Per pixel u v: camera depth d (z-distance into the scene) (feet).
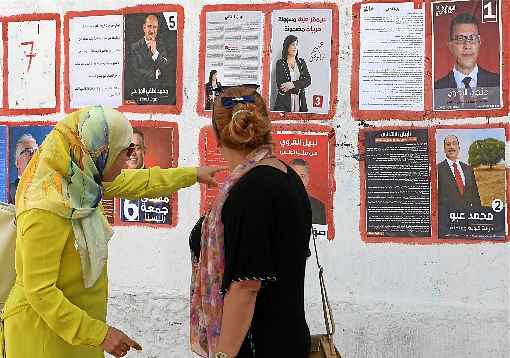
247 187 7.09
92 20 13.15
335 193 12.19
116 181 9.60
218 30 12.59
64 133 8.26
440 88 11.80
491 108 11.63
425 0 11.78
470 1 11.64
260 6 12.39
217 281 7.36
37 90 13.44
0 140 13.66
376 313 12.00
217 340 7.41
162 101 12.91
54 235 7.97
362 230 12.09
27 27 13.43
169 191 9.91
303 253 7.40
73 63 13.26
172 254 12.90
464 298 11.73
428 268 11.87
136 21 12.95
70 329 7.95
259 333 7.20
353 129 12.10
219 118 7.54
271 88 12.39
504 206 11.59
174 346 12.90
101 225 8.69
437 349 11.80
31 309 8.34
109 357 13.16
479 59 11.65
